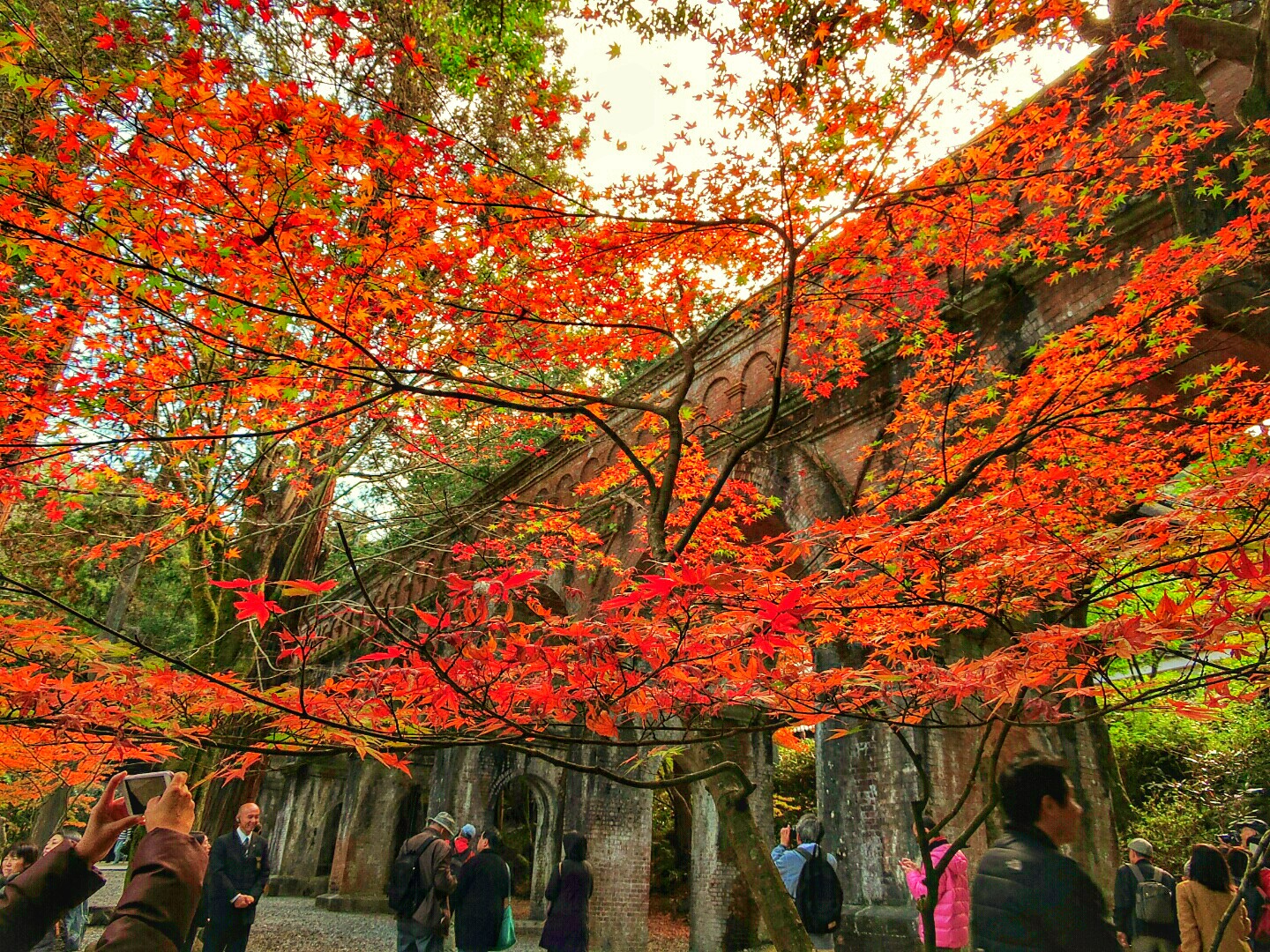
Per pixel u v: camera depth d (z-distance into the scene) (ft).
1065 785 7.84
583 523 35.96
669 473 13.67
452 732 8.86
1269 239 14.75
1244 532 7.57
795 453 28.27
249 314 11.14
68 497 21.63
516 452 45.83
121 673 7.73
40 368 13.25
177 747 8.76
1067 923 6.81
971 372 22.12
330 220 10.38
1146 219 19.57
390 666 7.43
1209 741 37.78
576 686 7.41
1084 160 16.51
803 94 12.98
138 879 5.57
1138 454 14.56
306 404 18.85
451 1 22.29
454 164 11.09
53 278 11.56
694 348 15.72
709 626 7.67
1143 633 7.27
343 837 53.31
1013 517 10.36
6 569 31.04
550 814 42.29
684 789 50.42
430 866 23.13
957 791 19.70
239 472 23.98
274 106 9.16
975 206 16.20
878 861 21.12
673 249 15.15
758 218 12.69
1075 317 20.92
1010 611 10.87
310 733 8.47
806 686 9.37
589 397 12.08
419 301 12.63
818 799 24.09
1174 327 15.21
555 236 13.83
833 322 21.21
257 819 22.56
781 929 10.12
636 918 33.06
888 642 10.78
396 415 22.04
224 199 9.77
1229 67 19.66
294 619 26.63
